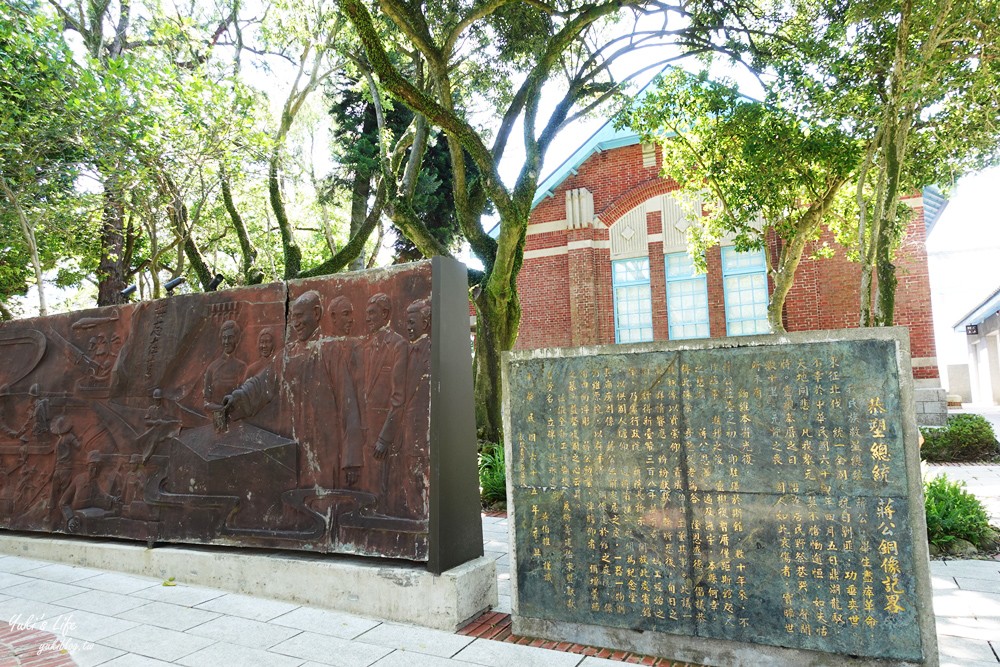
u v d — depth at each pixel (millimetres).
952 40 7441
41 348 6867
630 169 16016
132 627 4406
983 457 10945
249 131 10852
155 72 9992
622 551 3879
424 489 4516
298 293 5387
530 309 16625
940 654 3566
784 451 3506
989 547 5781
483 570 4602
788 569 3451
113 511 6027
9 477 6855
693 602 3666
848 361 3395
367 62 12906
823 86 8891
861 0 7750
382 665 3711
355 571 4648
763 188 9875
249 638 4172
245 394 5371
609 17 12453
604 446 3973
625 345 3955
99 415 6316
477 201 11789
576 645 3959
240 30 13984
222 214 16125
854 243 11273
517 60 12672
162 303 6129
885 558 3252
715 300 15000
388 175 11891
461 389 4816
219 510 5402
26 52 9141
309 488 5027
